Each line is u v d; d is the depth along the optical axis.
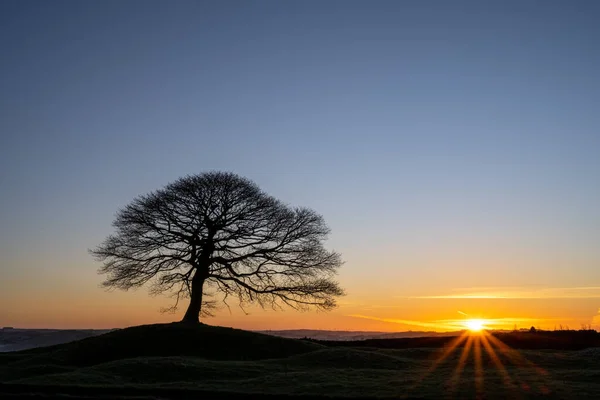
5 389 26.70
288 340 42.72
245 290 46.78
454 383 27.36
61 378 29.19
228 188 46.78
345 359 35.12
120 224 46.94
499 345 41.81
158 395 25.66
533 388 25.89
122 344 39.88
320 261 48.00
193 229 46.47
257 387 27.11
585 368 32.28
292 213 48.19
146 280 46.88
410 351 39.28
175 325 43.12
